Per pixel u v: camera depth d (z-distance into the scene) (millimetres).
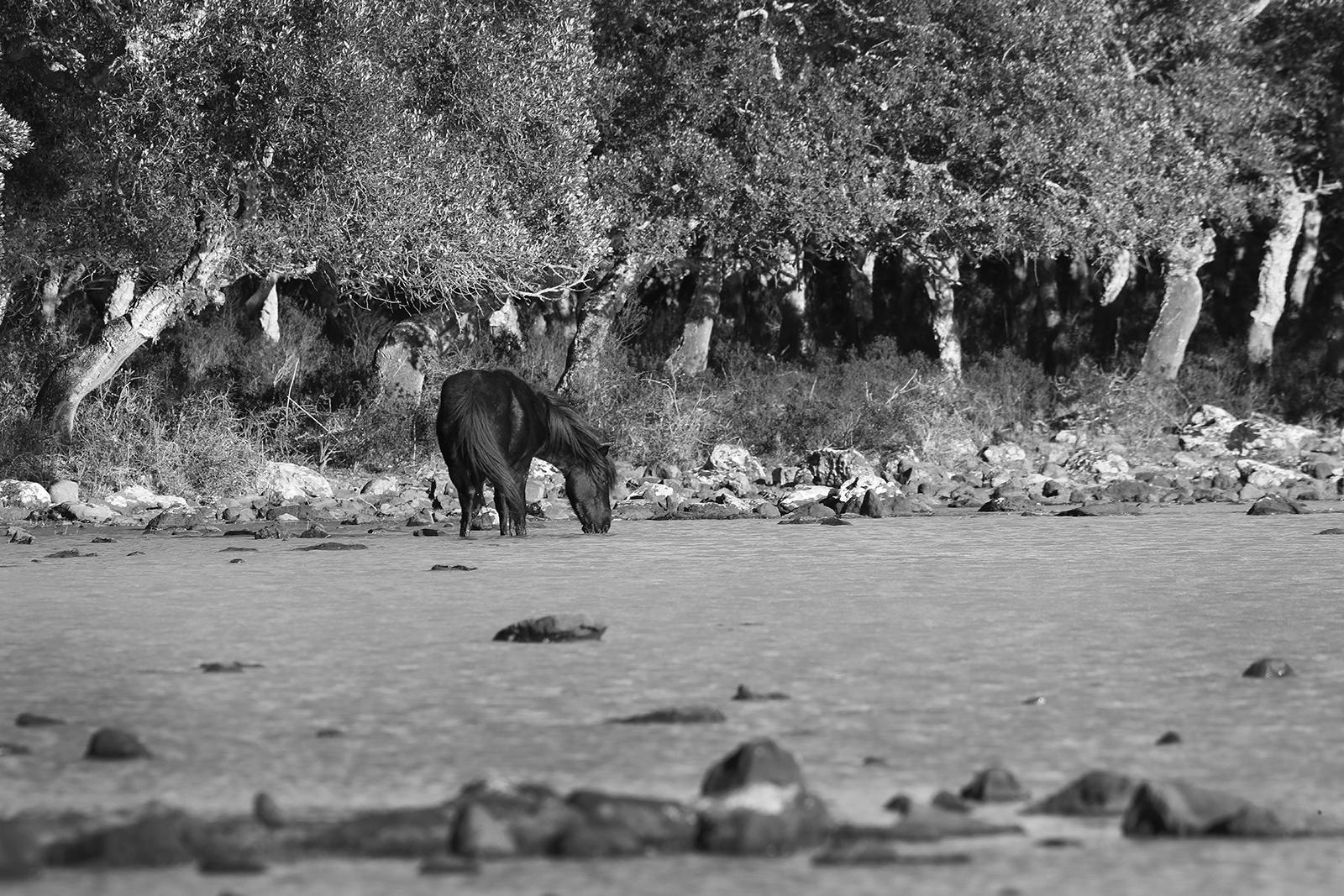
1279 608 10242
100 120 24062
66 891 4039
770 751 4918
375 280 26203
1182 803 4711
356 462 28031
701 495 24594
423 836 4461
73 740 6117
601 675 7602
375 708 6766
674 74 31344
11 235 24891
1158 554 14406
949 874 4191
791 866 4297
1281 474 27094
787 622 9586
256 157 23719
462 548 15555
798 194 31375
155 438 24750
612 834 4422
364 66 23250
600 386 31500
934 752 5820
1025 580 12102
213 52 22984
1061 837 4625
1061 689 7184
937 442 32344
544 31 27172
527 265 26562
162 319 25344
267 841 4441
